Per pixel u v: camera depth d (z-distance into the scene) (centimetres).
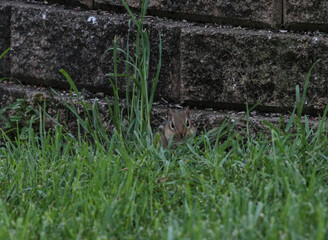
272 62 1023
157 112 1057
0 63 1096
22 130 1056
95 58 1063
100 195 698
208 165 824
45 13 1063
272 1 1031
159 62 1001
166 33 1041
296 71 1023
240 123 1027
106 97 1004
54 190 762
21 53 1083
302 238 551
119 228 624
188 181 761
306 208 620
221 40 1024
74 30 1059
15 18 1074
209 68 1037
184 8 1053
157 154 895
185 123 1009
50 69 1078
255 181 760
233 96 1040
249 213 616
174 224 634
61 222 652
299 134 879
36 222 645
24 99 1068
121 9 1084
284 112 1042
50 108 1067
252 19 1040
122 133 1029
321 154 817
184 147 950
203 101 1051
